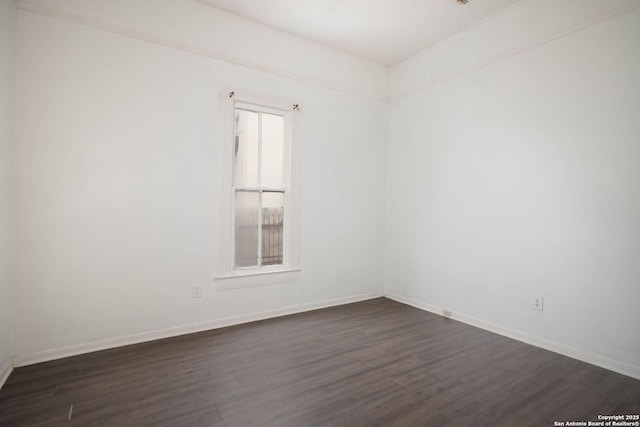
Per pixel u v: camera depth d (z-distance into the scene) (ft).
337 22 11.19
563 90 9.00
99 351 8.80
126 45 9.15
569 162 8.87
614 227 8.10
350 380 7.47
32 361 8.05
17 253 7.90
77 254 8.59
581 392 7.08
